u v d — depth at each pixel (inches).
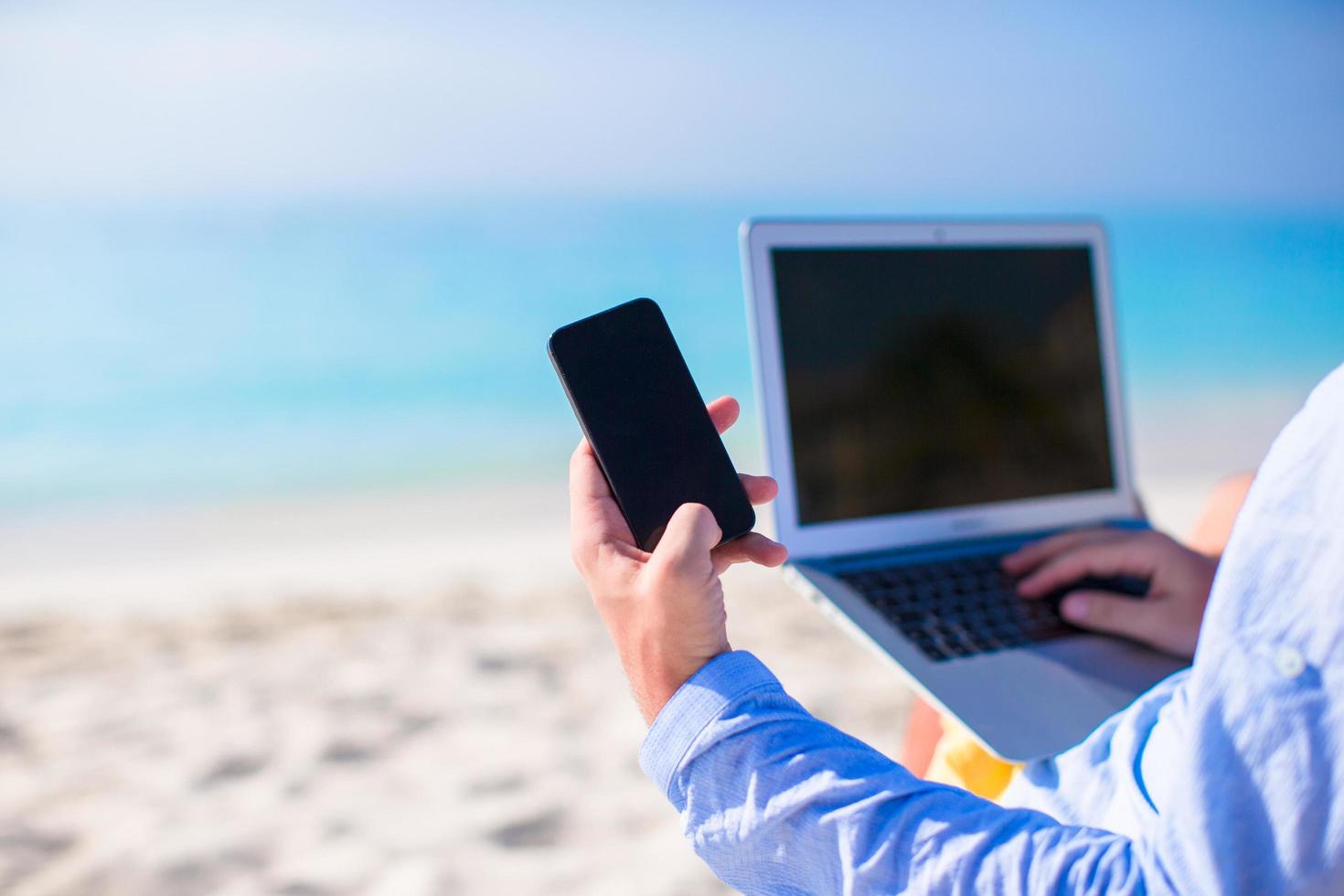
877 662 147.7
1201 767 20.3
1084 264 62.5
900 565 53.1
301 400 447.5
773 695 25.9
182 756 128.6
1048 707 40.7
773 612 172.1
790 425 54.8
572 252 632.4
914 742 53.6
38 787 121.0
